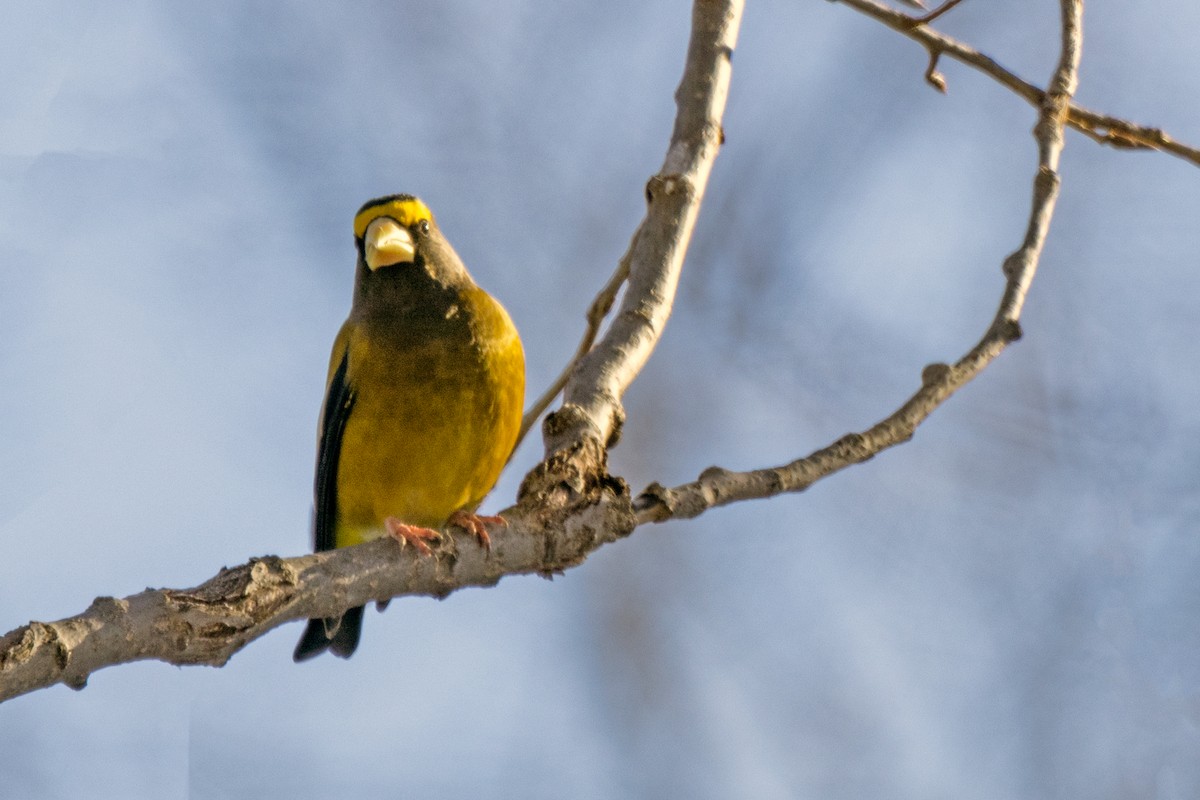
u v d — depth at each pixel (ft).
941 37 34.09
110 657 18.89
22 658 18.06
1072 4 31.37
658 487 24.67
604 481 24.32
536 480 24.07
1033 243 28.78
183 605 19.54
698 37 30.35
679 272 28.30
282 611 20.72
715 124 29.63
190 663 19.70
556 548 23.77
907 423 26.35
